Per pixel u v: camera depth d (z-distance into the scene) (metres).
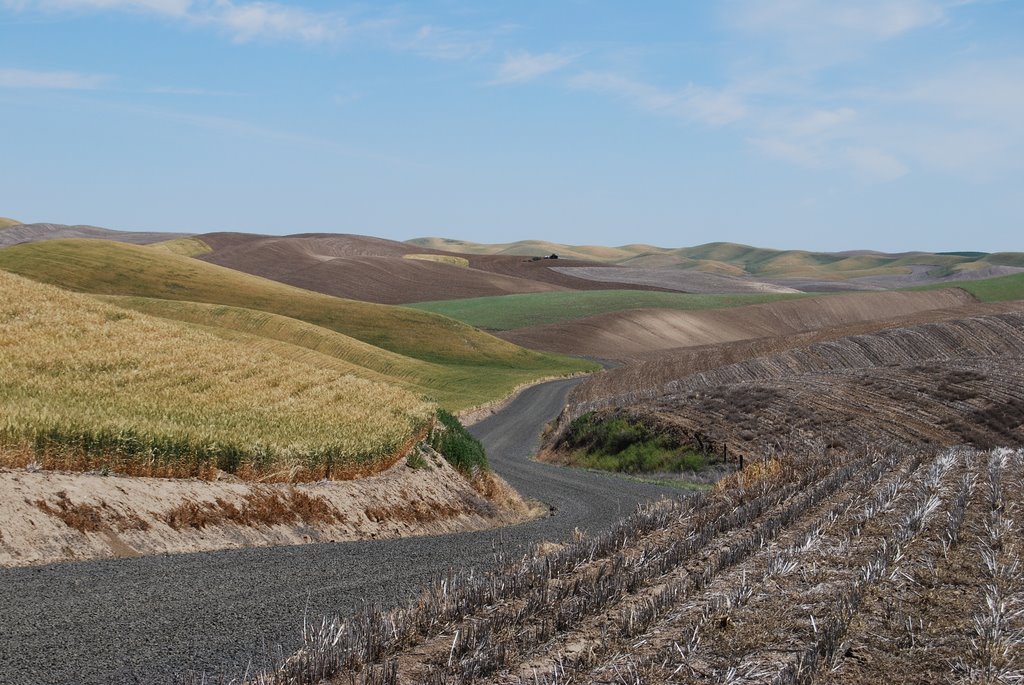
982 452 26.75
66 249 126.81
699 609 9.62
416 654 8.23
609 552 13.55
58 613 9.11
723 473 37.34
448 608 9.43
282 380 33.75
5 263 117.69
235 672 7.72
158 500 15.59
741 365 73.69
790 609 9.61
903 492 18.39
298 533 17.55
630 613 9.12
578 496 31.47
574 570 12.20
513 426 61.62
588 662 7.90
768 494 19.47
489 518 25.81
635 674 7.50
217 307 92.94
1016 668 7.98
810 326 140.50
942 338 80.94
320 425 24.64
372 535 19.41
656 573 11.68
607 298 166.25
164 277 122.19
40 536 12.90
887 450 29.69
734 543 13.90
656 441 43.41
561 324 132.88
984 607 9.81
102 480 15.52
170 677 7.45
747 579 11.11
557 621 9.05
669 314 140.00
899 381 48.56
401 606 10.41
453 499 25.05
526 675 7.59
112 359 30.72
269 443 19.75
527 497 31.56
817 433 40.06
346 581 12.21
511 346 110.50
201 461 17.88
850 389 47.88
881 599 10.09
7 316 36.41
